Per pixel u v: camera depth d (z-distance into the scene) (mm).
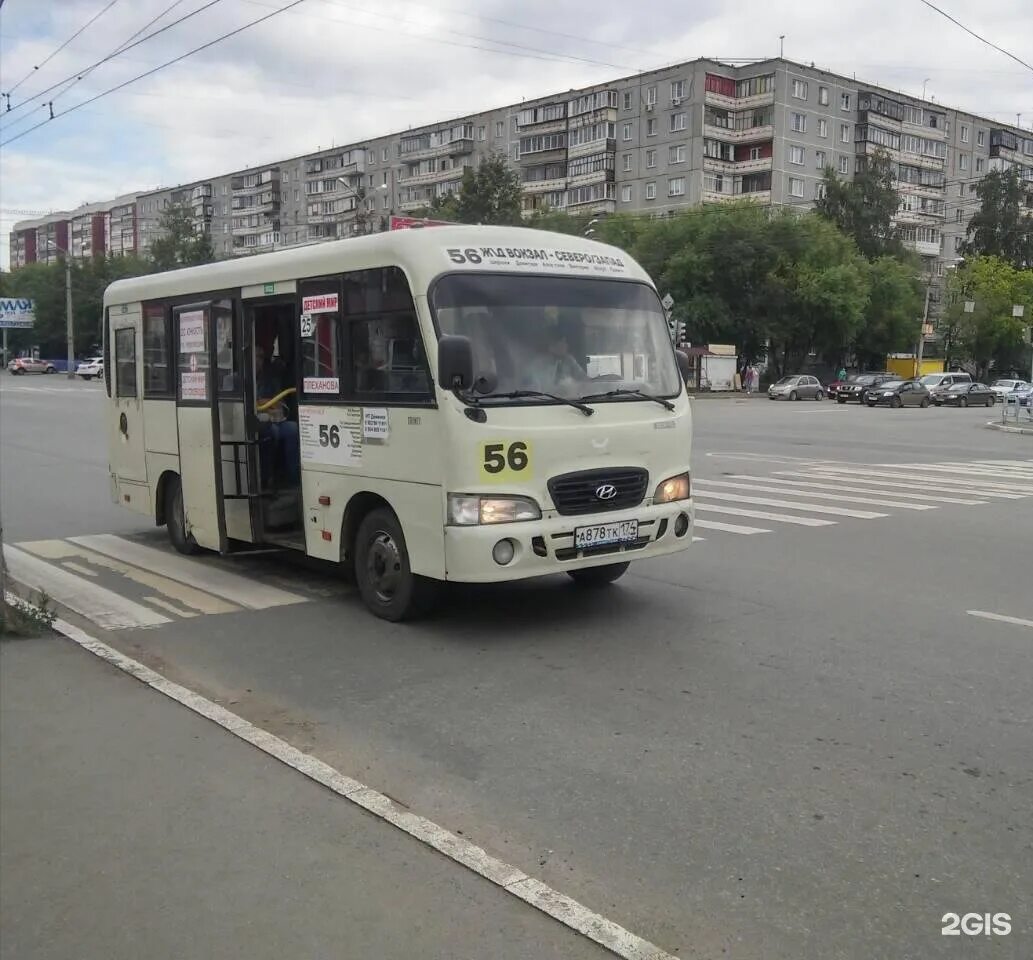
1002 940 3094
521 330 6488
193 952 3057
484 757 4586
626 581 8312
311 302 7301
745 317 57281
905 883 3430
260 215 111312
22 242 149750
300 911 3271
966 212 92188
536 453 6293
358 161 99812
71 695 5473
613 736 4824
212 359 8305
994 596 7781
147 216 126188
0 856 3676
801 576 8531
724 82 74438
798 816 3947
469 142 90000
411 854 3648
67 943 3117
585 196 80000
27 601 7371
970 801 4086
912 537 10539
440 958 3002
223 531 8359
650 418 6828
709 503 13227
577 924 3166
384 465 6695
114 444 10336
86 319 86562
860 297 57969
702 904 3297
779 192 74562
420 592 6773
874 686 5562
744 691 5480
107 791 4230
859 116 80062
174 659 6230
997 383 60406
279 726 5043
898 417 37375
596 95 78438
